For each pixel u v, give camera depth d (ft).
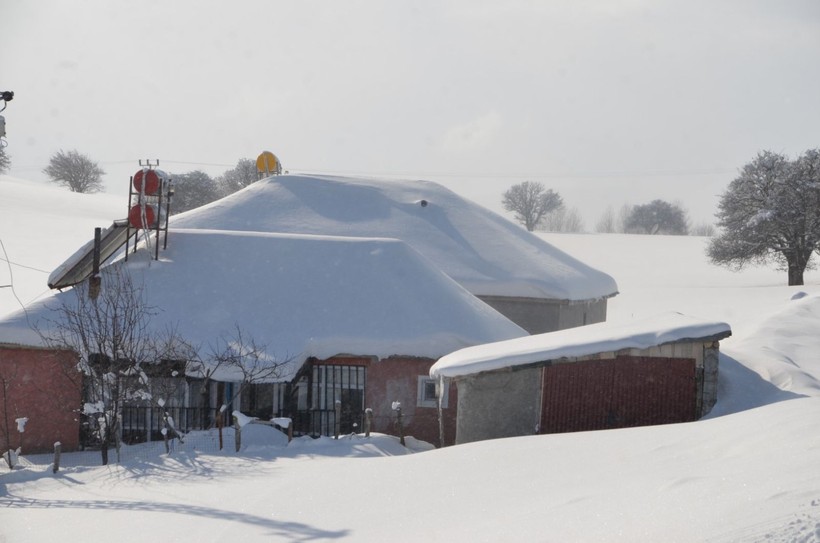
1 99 89.35
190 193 446.60
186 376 100.42
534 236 167.43
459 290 115.55
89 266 112.37
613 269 381.19
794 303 153.48
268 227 148.87
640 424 82.12
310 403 103.86
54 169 564.30
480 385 84.07
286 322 105.40
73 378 98.53
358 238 118.62
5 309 210.59
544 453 59.11
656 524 36.47
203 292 109.09
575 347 82.33
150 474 70.33
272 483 61.77
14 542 50.24
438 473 57.82
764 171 301.43
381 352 102.78
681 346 82.33
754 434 52.42
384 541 42.86
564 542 36.78
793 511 33.53
